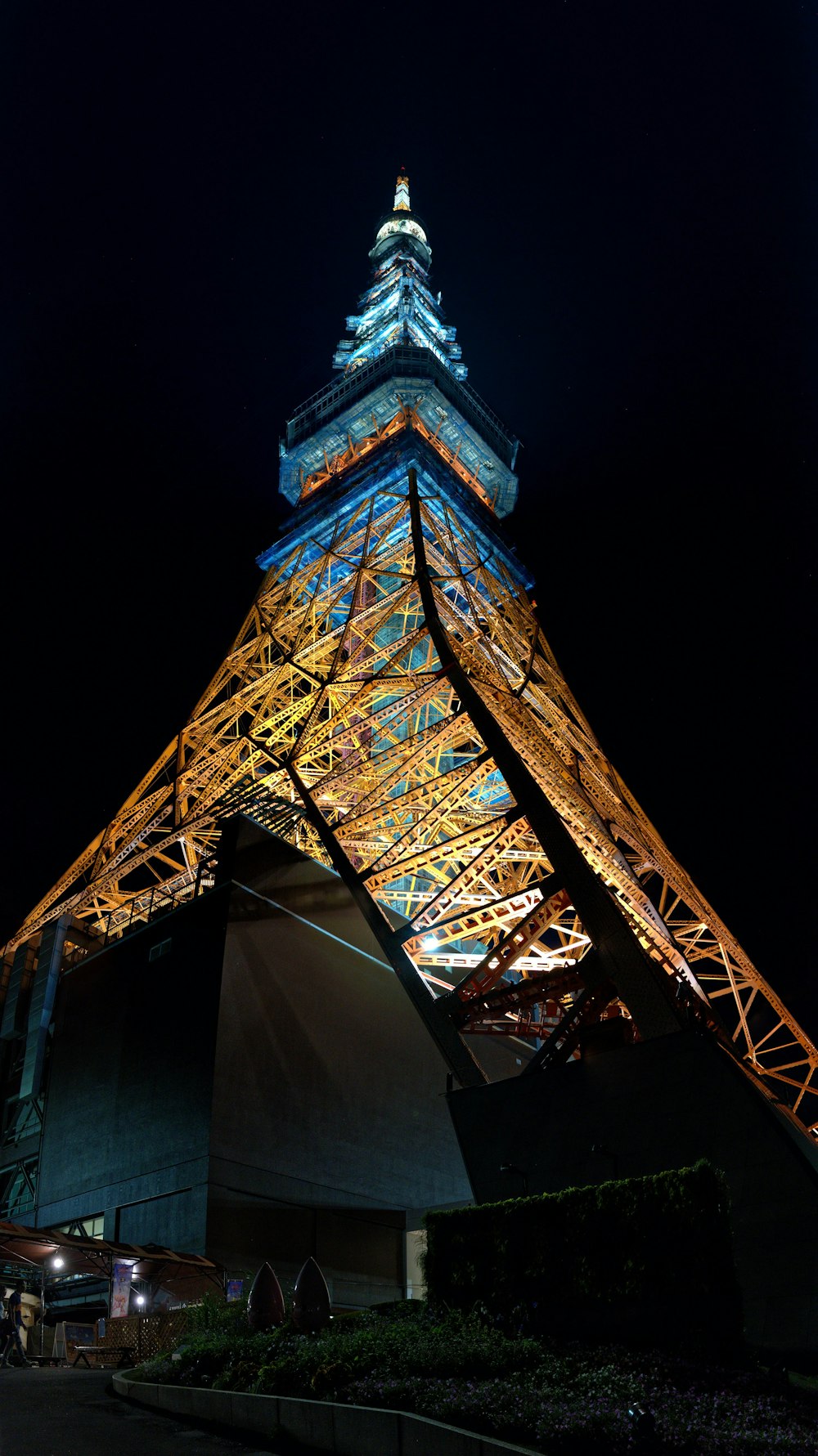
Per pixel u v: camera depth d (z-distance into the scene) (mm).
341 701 64625
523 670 66688
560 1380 15672
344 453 93688
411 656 75375
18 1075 50031
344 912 50469
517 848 48500
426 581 60938
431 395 90562
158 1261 36375
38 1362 29453
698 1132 25797
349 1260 42219
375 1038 48188
